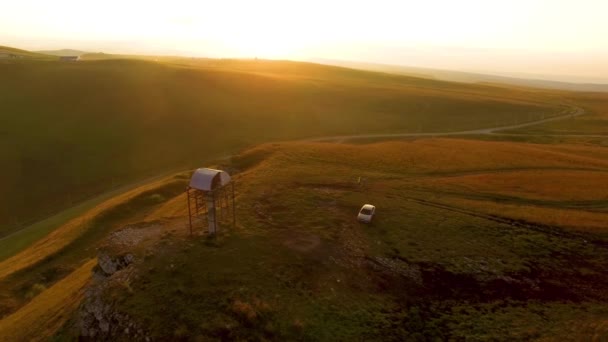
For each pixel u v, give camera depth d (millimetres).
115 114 118062
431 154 73812
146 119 116938
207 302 24547
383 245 35094
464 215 42312
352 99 151500
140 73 153750
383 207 43594
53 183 85938
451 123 131125
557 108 157500
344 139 108750
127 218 55062
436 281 30391
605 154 82438
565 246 36000
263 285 26734
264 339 22453
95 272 31656
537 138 108750
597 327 24812
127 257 29734
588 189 52250
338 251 32906
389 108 144500
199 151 102500
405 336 24359
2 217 74875
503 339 24141
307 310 25281
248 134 113250
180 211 43031
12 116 108875
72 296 32531
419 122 130625
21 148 95375
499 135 112312
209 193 31203
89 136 104688
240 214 38344
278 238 33812
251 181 50312
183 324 22781
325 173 56219
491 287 29891
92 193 83500
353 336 23797
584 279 31109
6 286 42438
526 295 29016
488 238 37219
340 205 43312
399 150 76750
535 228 39469
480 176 58656
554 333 24547
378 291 28844
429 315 26641
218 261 28781
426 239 36500
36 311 33344
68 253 48156
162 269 27531
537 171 62875
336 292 27703
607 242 36781
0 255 59281
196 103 131500
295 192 46438
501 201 47594
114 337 23312
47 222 70562
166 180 68938
